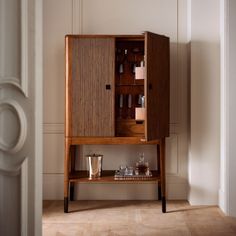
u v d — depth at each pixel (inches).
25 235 80.3
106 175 161.9
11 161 80.4
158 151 170.7
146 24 175.0
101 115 157.0
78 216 150.6
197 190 167.3
